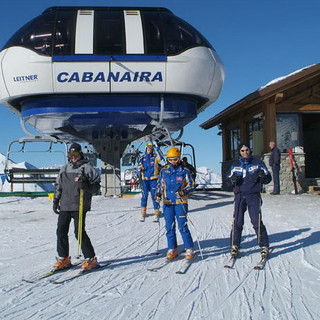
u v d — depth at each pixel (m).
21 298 4.66
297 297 4.56
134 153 21.81
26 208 13.15
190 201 13.66
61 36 13.23
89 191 5.64
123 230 9.00
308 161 22.81
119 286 5.07
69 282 5.25
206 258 6.35
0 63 13.48
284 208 11.21
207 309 4.27
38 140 16.59
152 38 13.52
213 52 14.30
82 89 13.14
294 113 16.20
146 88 13.34
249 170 6.02
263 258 5.99
